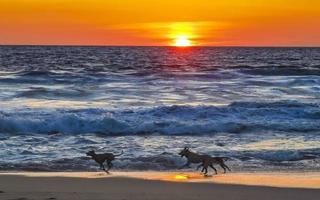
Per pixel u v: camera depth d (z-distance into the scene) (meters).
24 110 30.97
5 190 13.12
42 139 24.03
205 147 21.97
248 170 17.70
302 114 30.61
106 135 25.58
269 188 14.02
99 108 31.56
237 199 12.38
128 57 121.88
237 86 48.38
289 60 106.81
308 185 14.68
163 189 13.69
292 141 23.62
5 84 47.25
